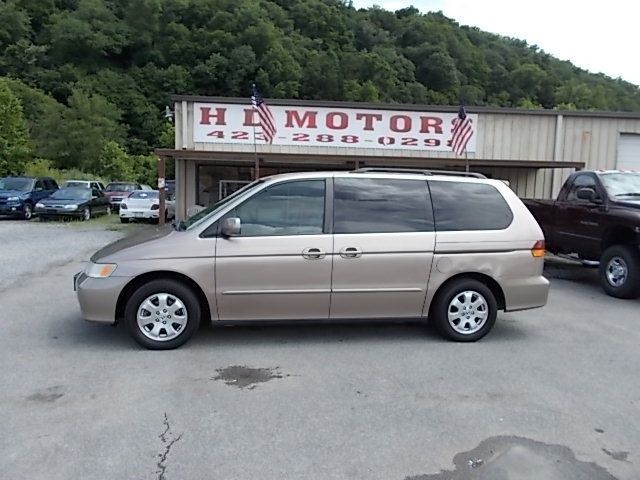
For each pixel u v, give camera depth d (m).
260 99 14.35
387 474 3.20
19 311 6.96
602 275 8.91
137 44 75.62
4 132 34.41
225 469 3.22
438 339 6.01
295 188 5.70
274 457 3.37
